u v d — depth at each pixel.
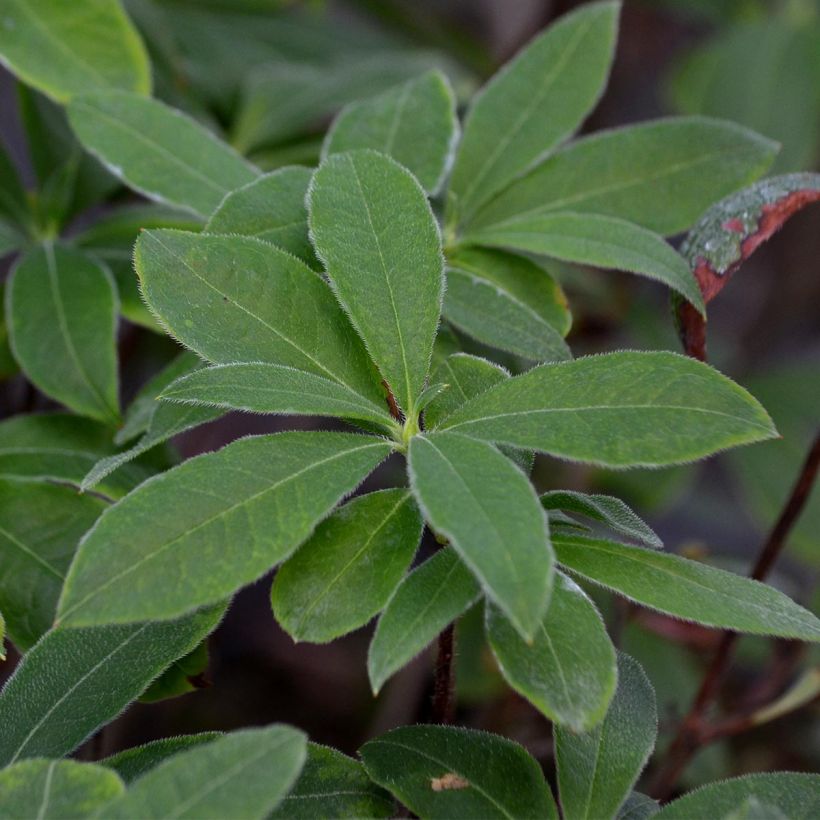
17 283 0.55
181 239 0.50
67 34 0.57
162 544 0.48
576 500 0.50
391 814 0.51
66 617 0.48
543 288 0.55
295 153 0.64
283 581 0.49
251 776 0.47
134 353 0.67
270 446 0.49
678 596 0.49
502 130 0.56
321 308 0.51
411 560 0.49
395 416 0.51
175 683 0.52
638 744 0.51
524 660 0.48
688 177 0.56
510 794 0.50
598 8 0.57
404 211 0.51
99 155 0.54
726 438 0.49
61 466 0.54
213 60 0.74
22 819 0.48
